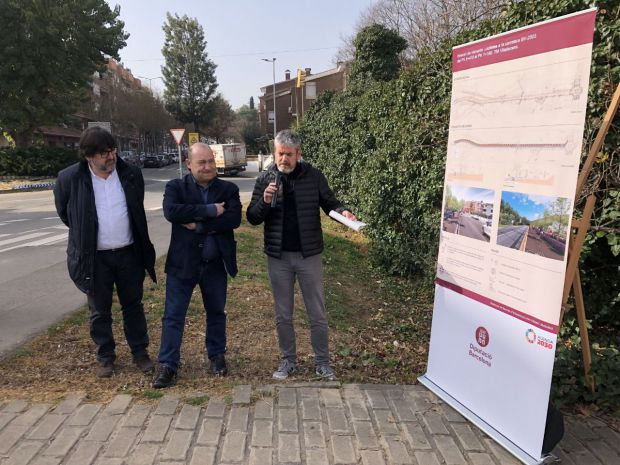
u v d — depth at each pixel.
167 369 3.39
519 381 2.72
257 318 4.82
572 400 3.17
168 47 70.00
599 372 3.26
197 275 3.50
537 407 2.61
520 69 2.62
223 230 3.47
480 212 2.96
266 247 3.54
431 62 6.61
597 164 3.99
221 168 38.59
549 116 2.46
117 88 54.41
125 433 2.79
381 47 13.42
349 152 12.20
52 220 13.13
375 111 9.22
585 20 2.25
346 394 3.31
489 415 2.93
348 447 2.72
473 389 3.06
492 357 2.91
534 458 2.61
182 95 70.94
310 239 3.45
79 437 2.74
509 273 2.76
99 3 28.61
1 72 25.25
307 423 2.94
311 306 3.58
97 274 3.43
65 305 5.20
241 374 3.65
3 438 2.71
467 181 3.06
